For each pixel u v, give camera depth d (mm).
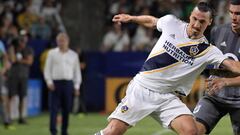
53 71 40188
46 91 62469
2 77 46281
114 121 23828
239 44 25000
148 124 49562
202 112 25406
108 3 72375
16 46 49719
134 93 23875
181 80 23703
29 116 57156
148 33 64625
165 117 23672
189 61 23375
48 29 64625
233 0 24234
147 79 23781
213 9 23266
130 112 23750
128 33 65000
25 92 50094
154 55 23672
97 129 46281
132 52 61281
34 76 61750
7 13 65562
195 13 22984
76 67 41375
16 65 49406
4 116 46688
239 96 25141
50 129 40375
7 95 48625
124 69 61469
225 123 50844
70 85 40281
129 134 42750
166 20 24016
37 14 65938
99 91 62156
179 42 23359
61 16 70938
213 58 23344
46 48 61312
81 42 70688
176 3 66125
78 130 45594
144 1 67750
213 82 23016
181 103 23766
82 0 71188
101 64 61906
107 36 64688
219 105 25516
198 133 23609
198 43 23297
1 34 58750
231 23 25250
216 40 25500
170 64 23469
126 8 68250
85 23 71312
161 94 23734
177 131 23391
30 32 64250
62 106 40438
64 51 40250
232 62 23125
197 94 58750
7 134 43062
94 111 62312
